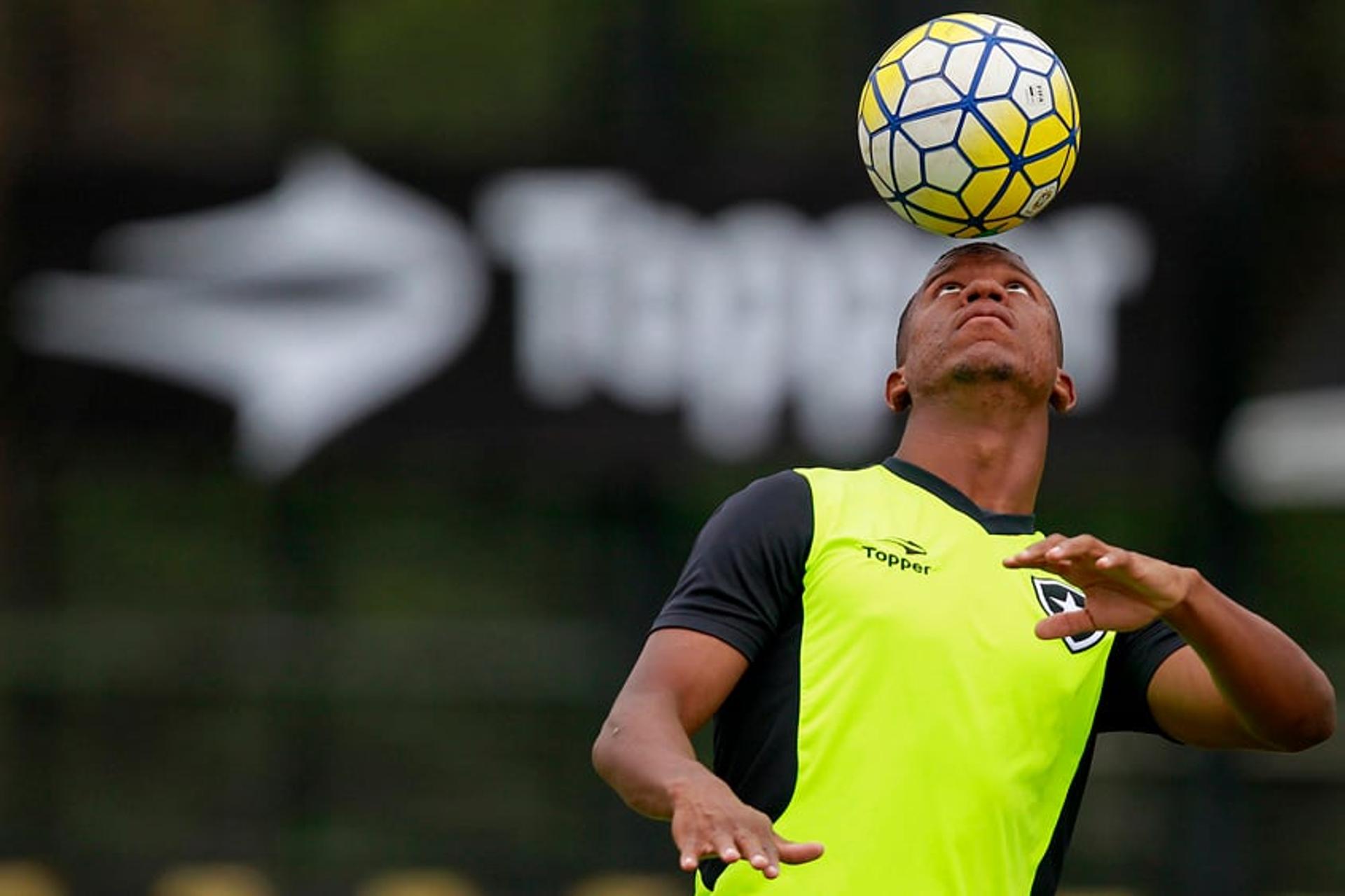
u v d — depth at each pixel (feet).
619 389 143.95
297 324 146.20
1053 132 52.80
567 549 161.17
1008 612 48.08
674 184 144.56
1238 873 150.41
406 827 156.46
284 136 157.69
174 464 161.38
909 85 52.95
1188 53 154.40
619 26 163.12
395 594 161.27
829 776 47.09
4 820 157.17
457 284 145.38
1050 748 48.01
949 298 50.70
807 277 142.92
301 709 157.58
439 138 151.74
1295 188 153.17
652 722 45.29
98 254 147.23
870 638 47.44
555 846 155.33
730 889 47.52
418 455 149.18
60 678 157.79
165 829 156.76
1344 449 147.23
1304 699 46.83
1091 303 142.82
